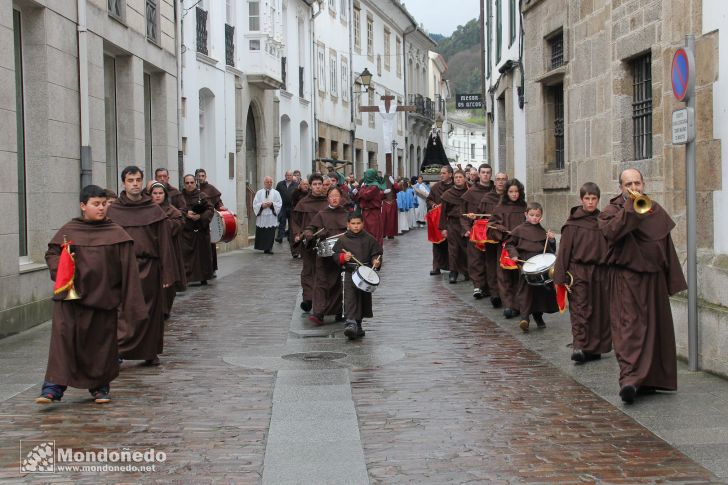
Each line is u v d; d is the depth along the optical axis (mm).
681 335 9492
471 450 6461
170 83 20141
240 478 5922
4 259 11586
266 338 11250
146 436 6910
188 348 10602
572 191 14711
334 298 12312
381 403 7844
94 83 14953
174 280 9875
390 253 24672
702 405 7617
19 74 12914
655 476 5855
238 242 27109
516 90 19781
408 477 5898
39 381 8898
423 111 61531
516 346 10500
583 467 6051
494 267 13633
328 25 39969
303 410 7609
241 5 27906
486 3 28219
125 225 9711
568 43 14750
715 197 8969
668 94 9984
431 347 10500
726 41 8680
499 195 14367
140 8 17703
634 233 7816
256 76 28375
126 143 17234
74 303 7902
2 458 6391
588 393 8133
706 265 9023
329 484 5785
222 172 26016
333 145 41531
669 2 9930
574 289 9375
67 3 13891
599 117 13203
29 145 13086
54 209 13312
